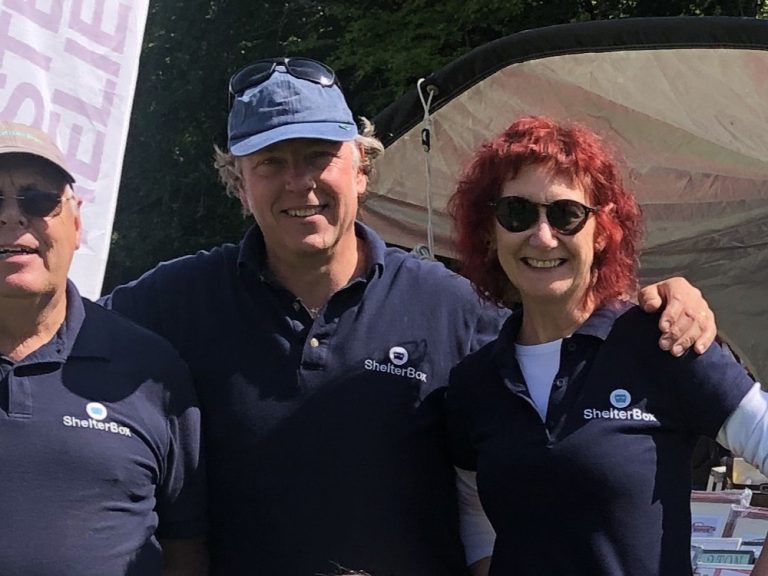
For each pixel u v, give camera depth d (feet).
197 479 7.72
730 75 13.48
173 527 7.68
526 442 6.62
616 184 6.93
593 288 6.93
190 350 7.97
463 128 15.31
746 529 10.52
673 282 6.95
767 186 16.38
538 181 6.74
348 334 7.84
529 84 14.42
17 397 6.94
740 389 6.25
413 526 7.66
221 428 7.75
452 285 8.17
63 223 7.25
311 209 7.73
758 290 18.57
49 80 10.59
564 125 7.02
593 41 13.52
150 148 46.57
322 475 7.57
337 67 37.01
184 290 8.23
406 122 15.15
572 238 6.71
